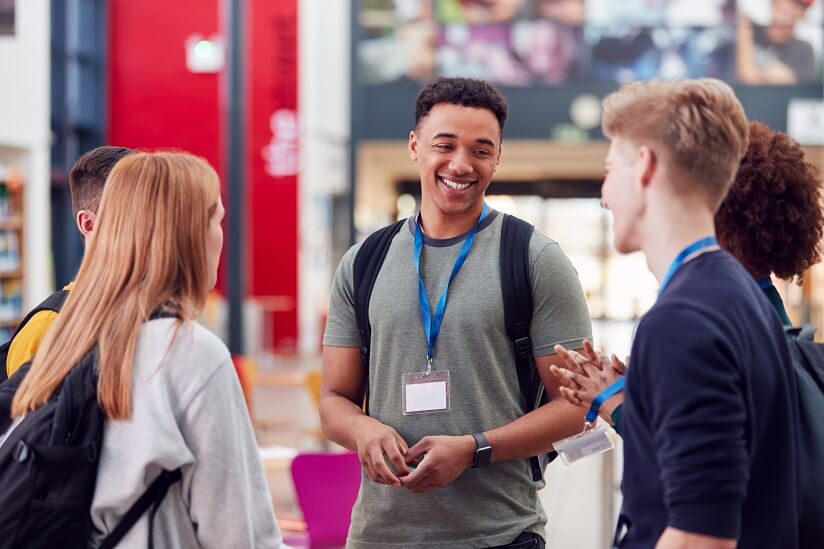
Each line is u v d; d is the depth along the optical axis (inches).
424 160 100.3
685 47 624.1
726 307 61.6
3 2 364.8
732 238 77.4
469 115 98.3
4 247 370.9
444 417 97.7
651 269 67.4
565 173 877.2
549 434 95.0
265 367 602.9
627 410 64.1
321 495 158.7
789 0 611.2
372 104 656.4
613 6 629.9
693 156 64.3
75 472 73.4
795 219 76.4
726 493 57.4
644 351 61.7
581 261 880.9
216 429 76.5
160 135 615.8
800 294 483.2
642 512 63.1
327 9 712.4
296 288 656.4
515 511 99.2
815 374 73.6
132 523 74.2
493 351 98.4
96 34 611.5
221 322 531.8
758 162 76.7
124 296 77.2
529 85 639.8
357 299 103.6
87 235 103.9
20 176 374.3
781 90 613.9
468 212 101.7
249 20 629.9
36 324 96.8
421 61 650.2
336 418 100.7
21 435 73.8
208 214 81.2
